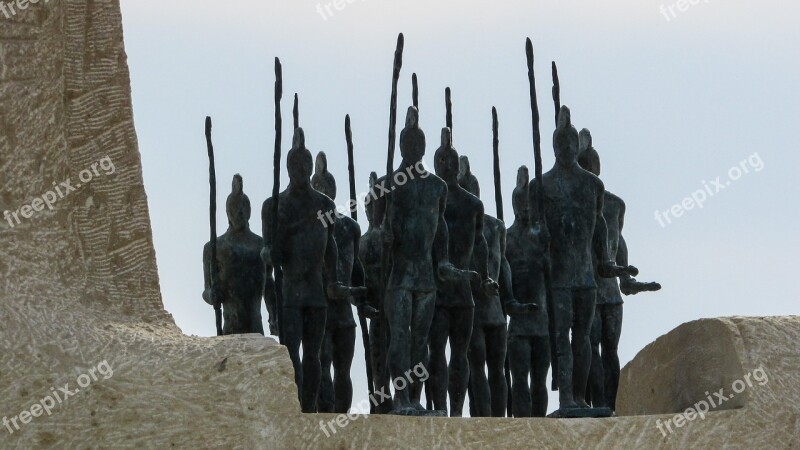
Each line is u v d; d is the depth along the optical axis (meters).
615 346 104.56
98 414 78.38
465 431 82.50
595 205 95.69
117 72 85.94
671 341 91.31
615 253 105.81
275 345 80.69
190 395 79.00
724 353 86.75
